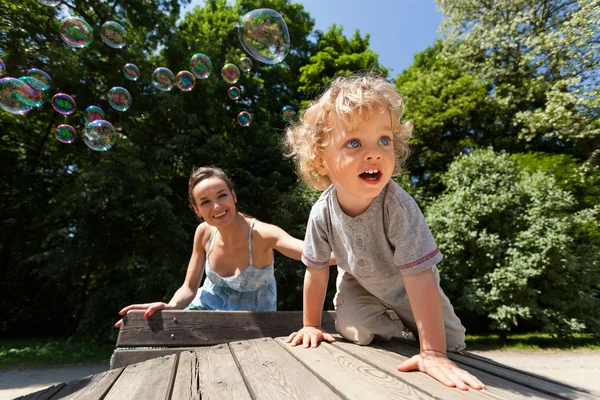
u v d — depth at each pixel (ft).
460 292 23.82
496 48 40.29
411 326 4.62
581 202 30.83
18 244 31.50
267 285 7.04
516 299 22.25
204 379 2.96
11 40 22.88
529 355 19.51
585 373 15.23
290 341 4.26
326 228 4.41
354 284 4.75
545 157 33.68
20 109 10.70
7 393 13.15
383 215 3.87
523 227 23.77
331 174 3.86
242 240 6.67
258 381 2.77
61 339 27.86
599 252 24.47
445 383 2.60
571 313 22.52
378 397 2.30
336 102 3.65
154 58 30.68
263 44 9.21
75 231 24.43
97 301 22.88
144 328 4.86
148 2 30.78
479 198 24.50
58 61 24.76
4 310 32.89
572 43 32.50
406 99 40.65
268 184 30.42
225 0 43.73
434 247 3.66
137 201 23.32
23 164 30.73
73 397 2.75
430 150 39.75
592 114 30.89
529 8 37.35
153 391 2.74
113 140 12.40
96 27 27.14
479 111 39.22
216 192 6.40
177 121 27.45
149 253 25.72
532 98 37.17
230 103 33.96
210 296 6.94
